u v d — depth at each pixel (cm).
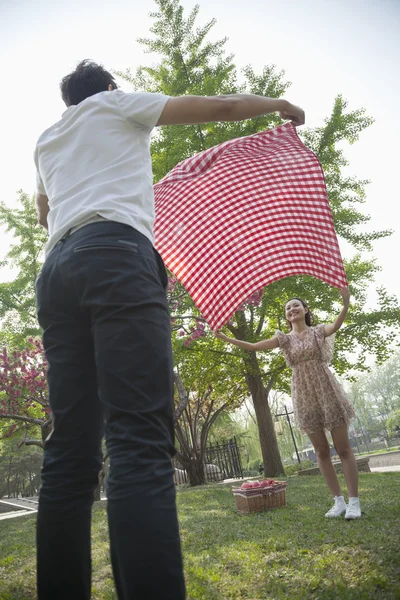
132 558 97
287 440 3962
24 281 1552
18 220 1584
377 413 9200
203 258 253
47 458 127
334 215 1404
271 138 250
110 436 111
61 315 132
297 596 164
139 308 119
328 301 1346
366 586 164
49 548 118
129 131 150
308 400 385
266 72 1416
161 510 102
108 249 124
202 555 248
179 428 1431
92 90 171
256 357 1416
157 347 118
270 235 252
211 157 255
